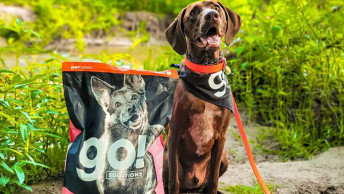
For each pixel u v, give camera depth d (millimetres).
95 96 1718
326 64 3090
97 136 1700
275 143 3025
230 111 2061
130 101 1755
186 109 1993
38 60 4387
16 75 2146
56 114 2104
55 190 2094
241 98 3453
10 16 6051
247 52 3252
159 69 2973
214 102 1978
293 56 3051
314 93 3088
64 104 2207
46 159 2258
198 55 1972
